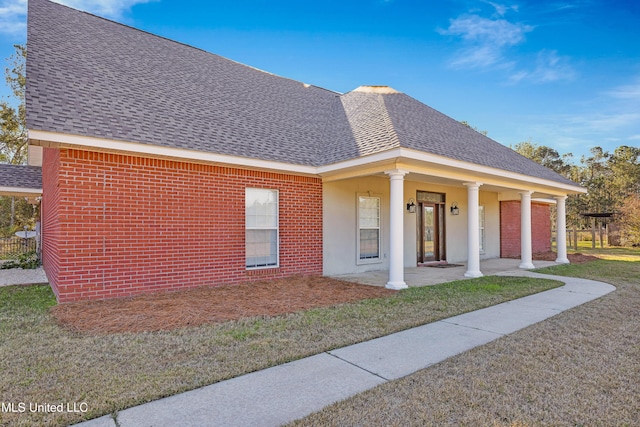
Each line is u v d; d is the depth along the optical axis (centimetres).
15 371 373
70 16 1023
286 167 914
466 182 1073
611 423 288
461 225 1532
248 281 908
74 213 671
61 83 739
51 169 869
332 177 1024
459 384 357
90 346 447
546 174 1373
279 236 972
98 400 314
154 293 758
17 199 3369
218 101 1025
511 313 646
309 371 388
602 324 571
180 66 1104
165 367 389
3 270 1277
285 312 625
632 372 388
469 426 282
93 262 690
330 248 1081
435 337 509
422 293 802
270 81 1355
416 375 378
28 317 575
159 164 772
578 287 912
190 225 813
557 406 315
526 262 1295
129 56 995
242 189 902
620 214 2477
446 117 1355
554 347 465
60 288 657
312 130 1139
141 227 747
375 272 1156
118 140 675
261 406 311
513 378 371
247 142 900
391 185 871
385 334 518
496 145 1400
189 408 306
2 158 3167
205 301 690
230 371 381
